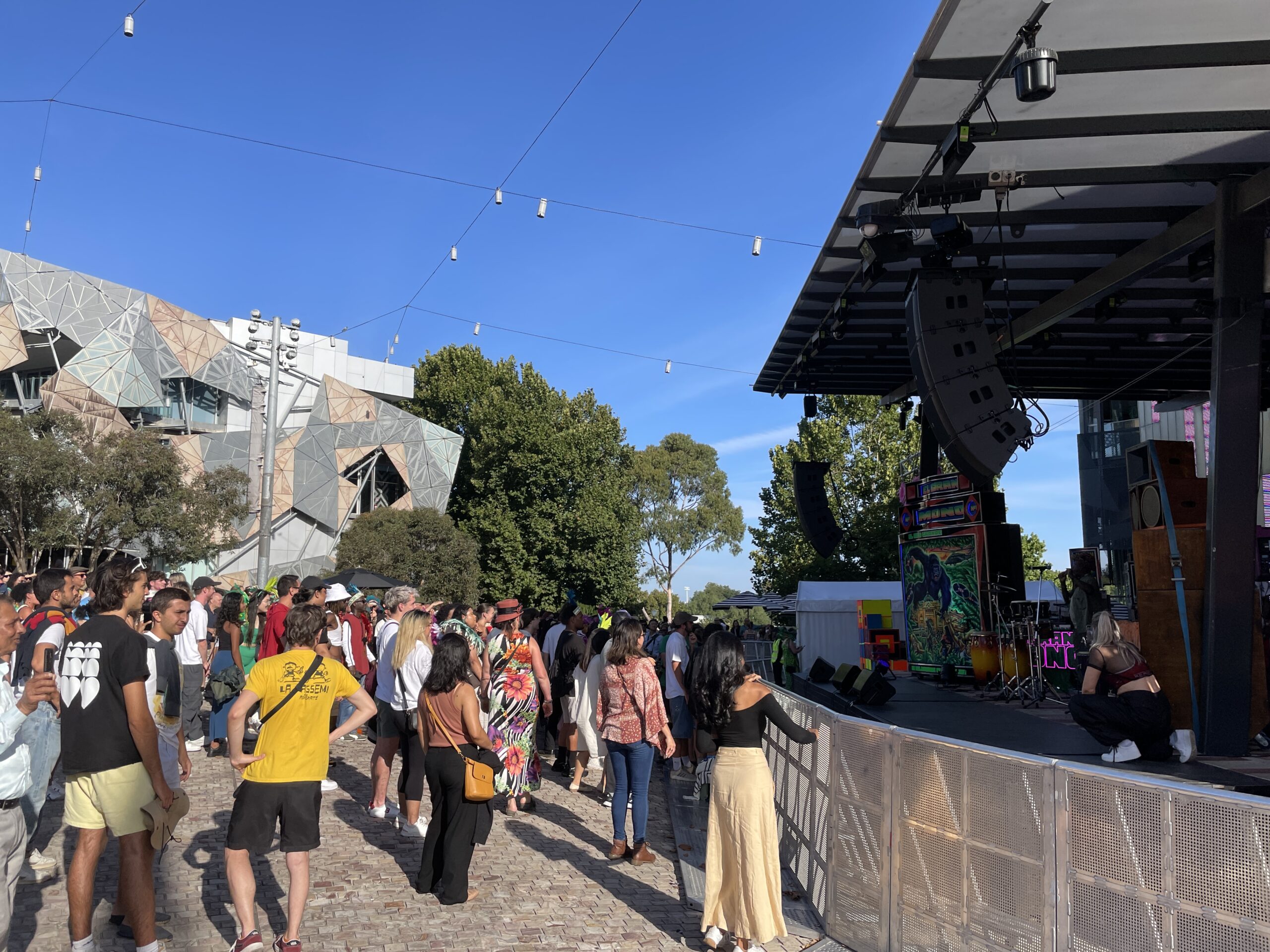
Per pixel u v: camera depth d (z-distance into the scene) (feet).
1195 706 30.17
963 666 55.42
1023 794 12.61
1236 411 30.14
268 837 15.90
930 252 36.91
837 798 18.75
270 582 41.73
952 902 14.23
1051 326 52.06
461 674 19.77
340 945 16.65
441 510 204.85
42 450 108.06
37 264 161.27
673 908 19.60
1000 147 30.55
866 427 163.12
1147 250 38.29
